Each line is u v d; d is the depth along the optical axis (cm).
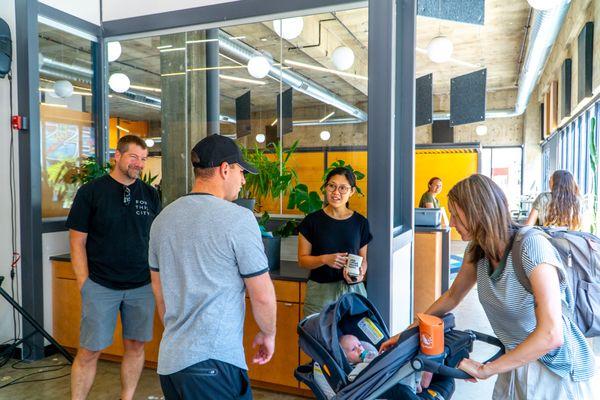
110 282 249
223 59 548
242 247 141
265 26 452
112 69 483
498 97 1379
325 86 592
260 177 347
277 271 289
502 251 141
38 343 333
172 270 143
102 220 247
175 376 139
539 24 616
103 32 383
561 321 128
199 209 143
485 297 148
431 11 359
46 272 340
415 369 133
